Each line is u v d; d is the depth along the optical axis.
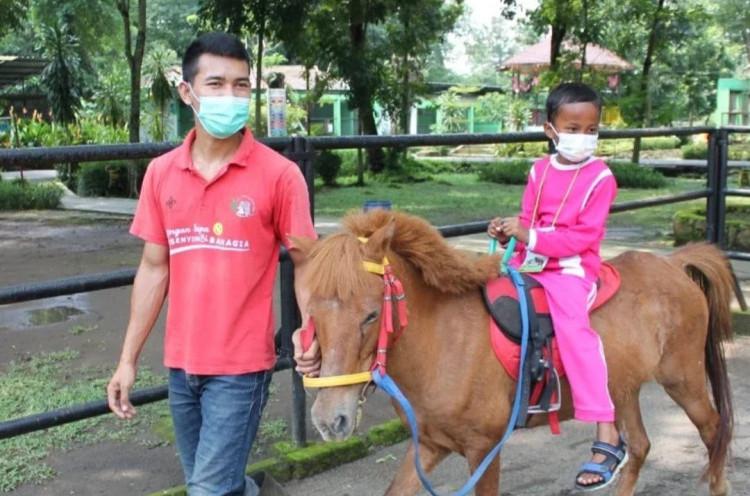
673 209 16.09
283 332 4.24
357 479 4.18
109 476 4.11
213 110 2.52
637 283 3.47
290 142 4.10
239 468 2.71
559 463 4.34
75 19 32.41
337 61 21.45
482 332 2.91
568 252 3.12
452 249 2.90
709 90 45.03
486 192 19.75
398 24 25.02
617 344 3.27
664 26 22.97
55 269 9.92
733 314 6.64
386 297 2.46
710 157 6.96
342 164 23.95
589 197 3.18
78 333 6.92
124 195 19.94
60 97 26.88
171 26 55.03
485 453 2.98
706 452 4.46
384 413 5.03
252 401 2.71
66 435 4.61
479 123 42.97
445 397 2.85
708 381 4.38
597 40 22.88
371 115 23.05
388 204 3.50
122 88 28.91
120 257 10.80
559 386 3.12
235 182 2.63
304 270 2.69
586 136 3.16
